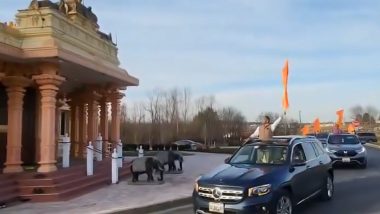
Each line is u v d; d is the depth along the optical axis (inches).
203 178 332.8
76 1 626.5
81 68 528.1
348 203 420.5
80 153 737.6
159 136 2191.2
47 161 486.6
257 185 311.6
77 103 758.5
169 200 438.0
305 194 371.2
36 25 516.4
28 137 593.0
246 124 2960.1
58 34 534.9
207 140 2358.5
